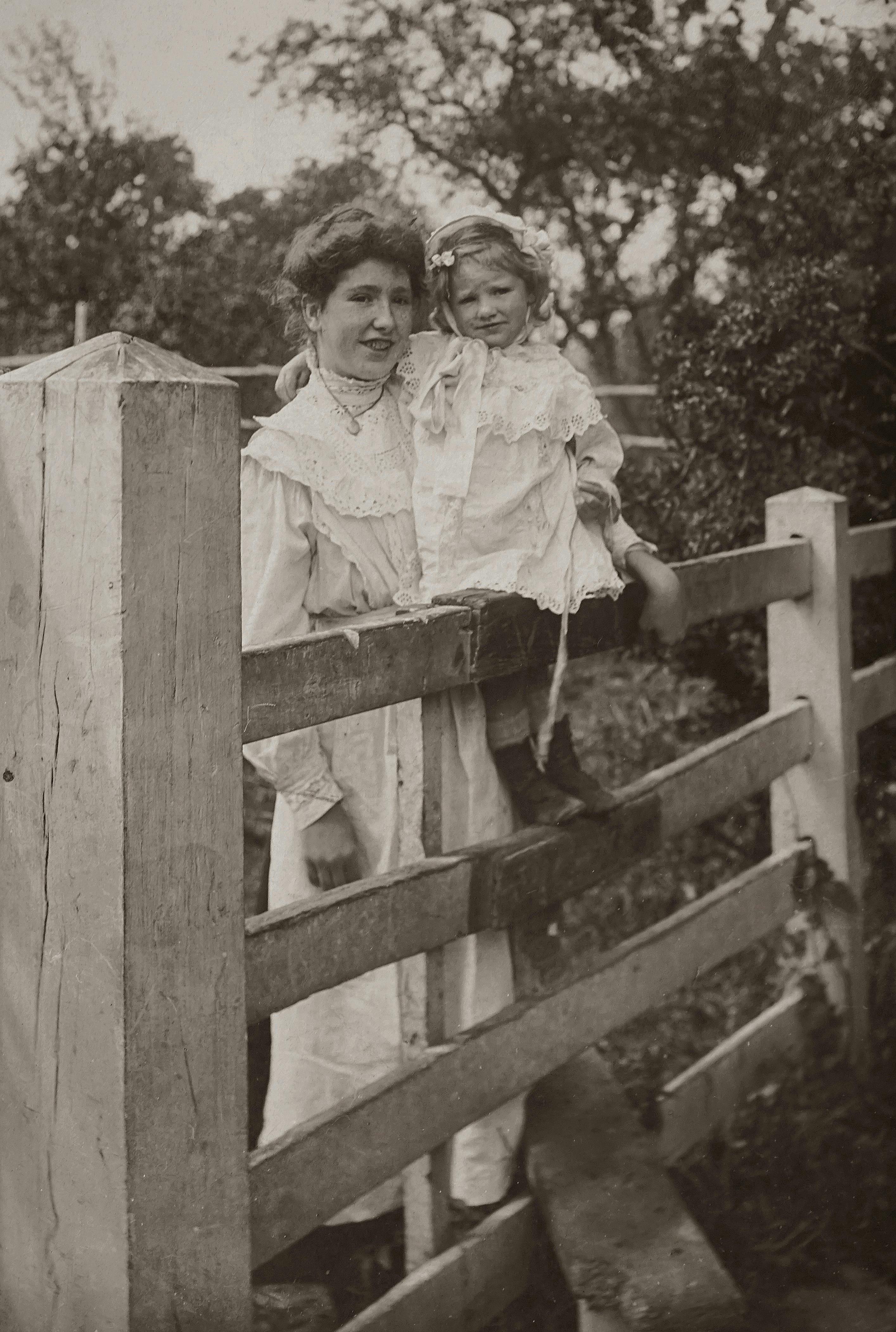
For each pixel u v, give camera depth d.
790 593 3.34
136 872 1.52
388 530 2.34
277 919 1.86
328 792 2.31
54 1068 1.61
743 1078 3.19
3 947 1.65
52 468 1.51
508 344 2.44
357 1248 2.48
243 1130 1.69
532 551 2.33
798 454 4.11
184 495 1.52
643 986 2.71
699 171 4.54
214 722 1.59
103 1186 1.58
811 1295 2.56
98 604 1.49
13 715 1.59
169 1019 1.58
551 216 4.82
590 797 2.45
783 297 4.02
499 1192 2.42
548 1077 2.66
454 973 2.41
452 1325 2.18
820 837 3.48
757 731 3.18
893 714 3.89
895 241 4.18
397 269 2.33
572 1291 2.10
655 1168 2.39
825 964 3.46
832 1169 2.95
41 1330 1.68
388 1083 2.04
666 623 2.57
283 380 2.47
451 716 2.38
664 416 4.25
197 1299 1.65
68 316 4.86
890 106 4.27
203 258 4.81
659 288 4.74
